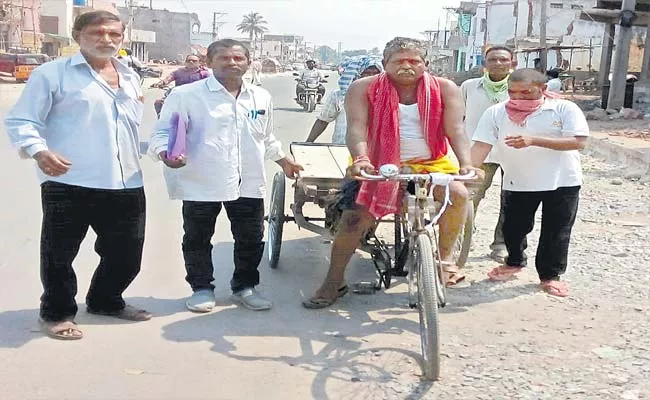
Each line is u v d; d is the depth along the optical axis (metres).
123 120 4.73
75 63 4.55
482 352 4.75
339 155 6.92
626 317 5.47
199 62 12.66
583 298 5.90
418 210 4.61
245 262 5.54
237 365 4.45
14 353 4.48
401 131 5.12
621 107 22.28
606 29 28.17
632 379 4.38
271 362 4.51
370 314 5.45
